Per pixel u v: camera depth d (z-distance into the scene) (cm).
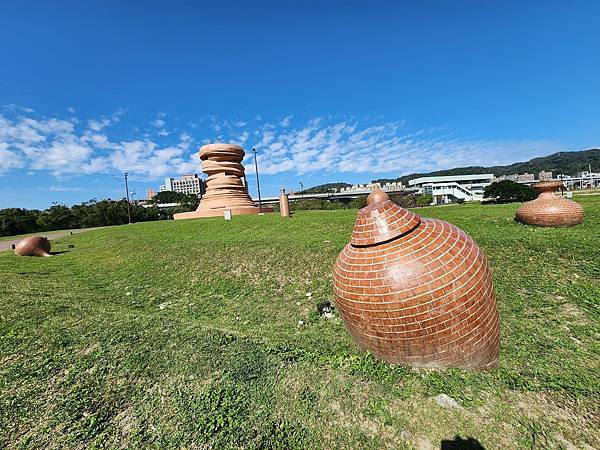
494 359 433
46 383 440
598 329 534
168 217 5788
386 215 430
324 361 466
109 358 493
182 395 408
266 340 558
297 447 327
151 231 1972
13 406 397
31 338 556
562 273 740
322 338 577
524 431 331
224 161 2945
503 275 769
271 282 918
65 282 1060
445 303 388
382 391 395
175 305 833
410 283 391
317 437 339
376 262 412
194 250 1259
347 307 435
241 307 786
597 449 309
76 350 521
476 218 1554
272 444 331
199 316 744
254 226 1736
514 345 500
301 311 734
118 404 399
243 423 358
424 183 9931
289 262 1016
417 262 397
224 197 2883
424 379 407
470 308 396
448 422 347
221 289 912
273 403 388
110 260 1349
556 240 939
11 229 4250
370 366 436
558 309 611
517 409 359
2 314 662
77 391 421
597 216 1322
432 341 401
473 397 376
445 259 399
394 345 418
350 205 4450
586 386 392
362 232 438
